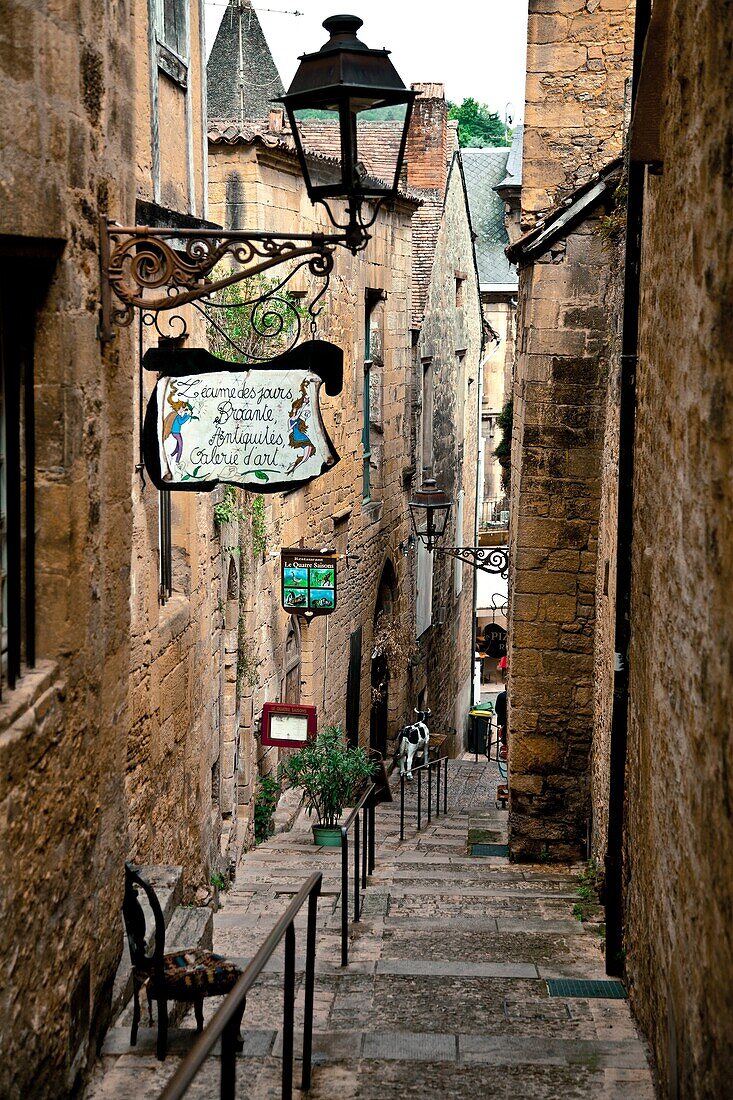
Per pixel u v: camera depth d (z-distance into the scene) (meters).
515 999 7.11
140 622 7.90
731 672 3.73
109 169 5.54
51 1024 4.83
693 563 4.53
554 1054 6.02
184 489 6.12
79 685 5.19
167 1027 5.87
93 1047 5.52
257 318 13.24
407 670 23.09
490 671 43.19
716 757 3.97
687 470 4.73
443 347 25.73
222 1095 4.30
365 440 20.50
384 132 20.70
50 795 4.80
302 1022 6.67
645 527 6.66
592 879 10.92
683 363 4.91
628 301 7.65
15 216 4.36
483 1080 5.67
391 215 20.78
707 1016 4.09
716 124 4.08
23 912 4.46
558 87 12.95
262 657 13.89
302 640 16.16
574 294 12.25
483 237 45.69
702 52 4.36
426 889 10.95
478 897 10.46
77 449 5.08
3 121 4.26
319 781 13.51
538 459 12.52
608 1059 5.95
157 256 5.47
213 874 10.42
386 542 21.39
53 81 4.73
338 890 10.81
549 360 12.37
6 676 4.69
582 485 12.48
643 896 6.38
